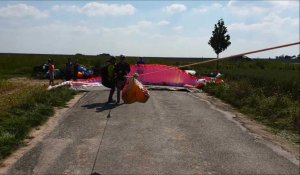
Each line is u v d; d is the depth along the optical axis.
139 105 16.67
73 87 22.61
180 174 8.01
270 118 14.32
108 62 17.12
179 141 10.59
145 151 9.55
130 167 8.37
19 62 51.88
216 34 43.19
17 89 23.16
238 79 27.22
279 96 16.70
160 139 10.74
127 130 11.75
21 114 13.26
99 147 9.83
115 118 13.60
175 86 25.30
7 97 17.39
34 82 30.36
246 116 14.93
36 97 16.09
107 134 11.20
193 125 12.75
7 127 10.97
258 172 8.25
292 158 9.34
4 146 9.42
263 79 25.06
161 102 17.89
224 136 11.34
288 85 20.50
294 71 40.38
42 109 14.05
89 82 24.31
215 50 43.72
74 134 11.16
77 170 8.12
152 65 26.41
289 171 8.37
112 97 18.88
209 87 23.62
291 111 14.23
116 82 17.09
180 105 17.12
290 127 12.82
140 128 12.05
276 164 8.83
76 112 14.77
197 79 25.69
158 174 7.97
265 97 17.55
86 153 9.31
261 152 9.77
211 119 13.94
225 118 14.28
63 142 10.28
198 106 17.08
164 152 9.51
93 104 16.83
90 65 43.94
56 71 34.88
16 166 8.31
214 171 8.24
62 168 8.23
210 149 9.89
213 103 18.39
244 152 9.72
